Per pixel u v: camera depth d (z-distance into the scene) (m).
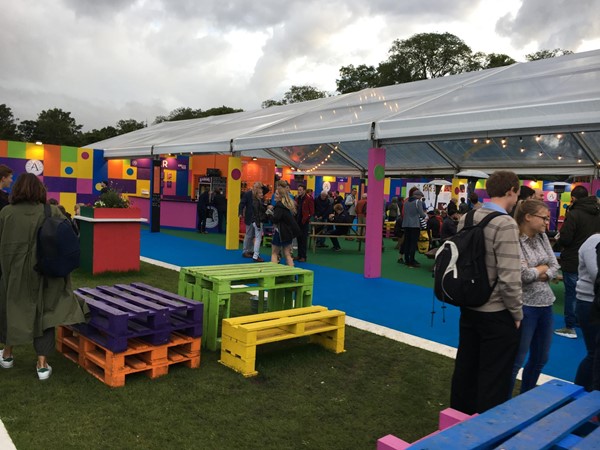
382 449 2.00
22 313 3.72
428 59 55.22
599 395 2.40
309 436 3.26
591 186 13.04
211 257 11.32
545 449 1.83
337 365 4.62
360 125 9.14
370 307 7.10
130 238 8.65
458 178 19.25
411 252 11.20
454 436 1.87
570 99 6.78
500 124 7.16
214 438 3.15
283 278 5.84
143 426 3.24
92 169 19.03
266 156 19.95
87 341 4.14
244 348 4.20
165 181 21.19
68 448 2.90
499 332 3.01
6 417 3.24
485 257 3.00
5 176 4.59
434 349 5.20
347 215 13.53
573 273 5.84
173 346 4.50
